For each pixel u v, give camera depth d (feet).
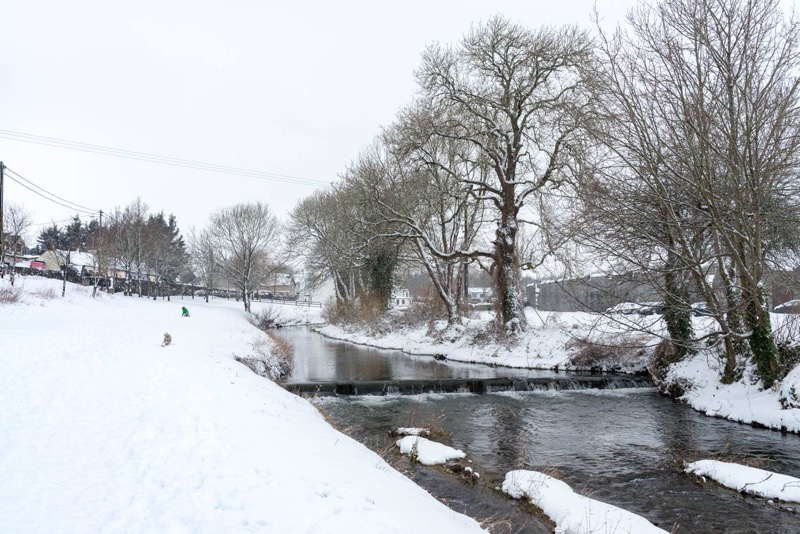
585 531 21.43
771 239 45.55
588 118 45.01
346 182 112.47
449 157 91.25
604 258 45.32
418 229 87.76
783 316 48.03
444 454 32.60
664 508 25.38
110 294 138.41
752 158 38.55
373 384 55.77
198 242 242.58
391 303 129.80
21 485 16.06
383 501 17.57
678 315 52.90
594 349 67.31
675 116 40.14
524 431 39.96
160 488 16.29
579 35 72.74
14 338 49.44
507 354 77.66
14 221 140.77
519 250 96.43
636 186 42.45
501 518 23.73
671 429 40.09
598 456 33.71
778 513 24.54
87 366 38.32
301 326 184.75
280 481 17.53
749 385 44.60
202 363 43.45
